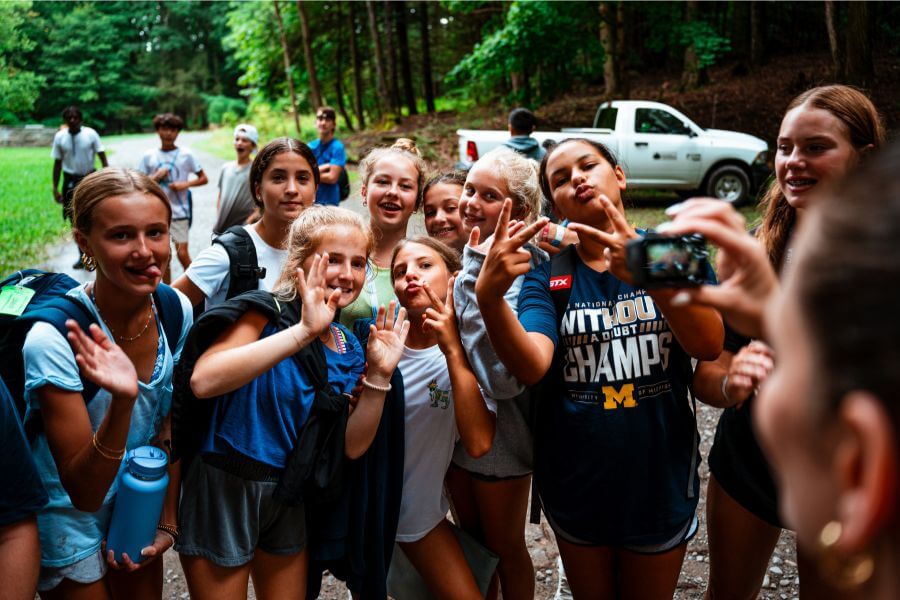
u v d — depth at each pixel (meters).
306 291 2.03
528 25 14.35
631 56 20.55
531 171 2.75
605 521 2.15
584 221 2.20
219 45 58.44
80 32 50.31
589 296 2.16
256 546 2.15
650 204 12.30
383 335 2.23
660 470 2.12
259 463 2.05
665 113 12.21
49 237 10.77
